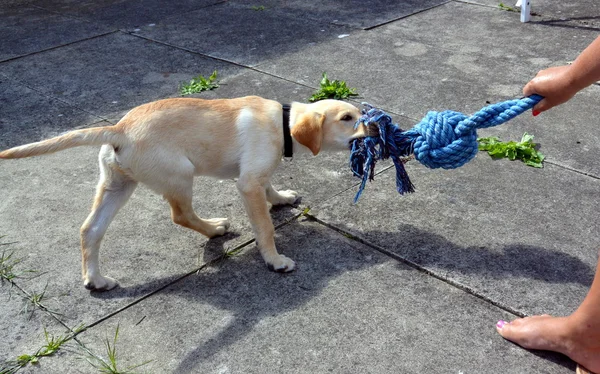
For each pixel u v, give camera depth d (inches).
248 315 50.9
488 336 47.8
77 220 64.2
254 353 47.1
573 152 72.6
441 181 68.4
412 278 54.2
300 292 53.2
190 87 93.2
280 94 90.0
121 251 59.3
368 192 67.1
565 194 64.9
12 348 48.3
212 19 125.6
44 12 135.9
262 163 55.0
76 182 71.2
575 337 43.8
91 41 115.7
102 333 49.6
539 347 45.9
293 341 48.0
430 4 128.5
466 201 64.6
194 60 104.7
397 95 88.1
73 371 46.1
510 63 96.9
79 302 52.9
